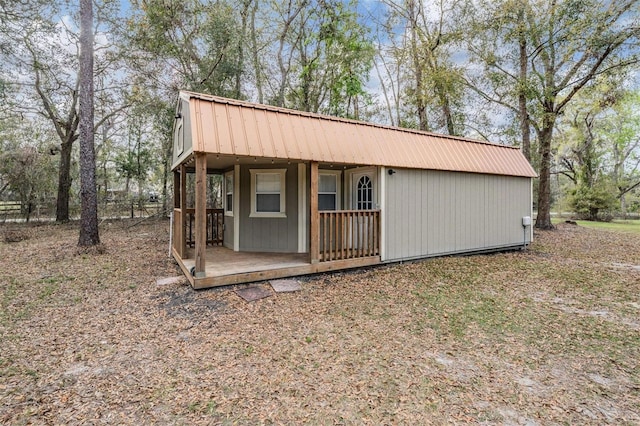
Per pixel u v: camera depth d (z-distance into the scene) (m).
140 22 12.55
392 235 6.88
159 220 16.92
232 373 2.85
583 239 11.19
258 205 7.64
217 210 8.77
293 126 5.78
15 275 6.07
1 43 11.23
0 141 17.75
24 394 2.54
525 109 12.51
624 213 22.55
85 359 3.10
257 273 5.49
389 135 7.04
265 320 4.02
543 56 12.05
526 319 4.10
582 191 20.47
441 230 7.66
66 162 16.02
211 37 12.73
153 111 14.05
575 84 12.05
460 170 7.70
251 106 5.57
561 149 21.34
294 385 2.66
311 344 3.39
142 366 2.97
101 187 22.81
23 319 4.07
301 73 16.20
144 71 13.40
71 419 2.26
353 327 3.83
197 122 4.90
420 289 5.34
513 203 9.09
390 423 2.21
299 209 7.39
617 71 10.87
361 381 2.72
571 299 4.88
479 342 3.46
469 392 2.56
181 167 6.58
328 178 7.82
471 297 4.95
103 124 17.84
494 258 7.90
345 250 6.91
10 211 16.91
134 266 6.81
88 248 8.27
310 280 5.75
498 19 11.52
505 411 2.33
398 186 6.95
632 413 2.31
